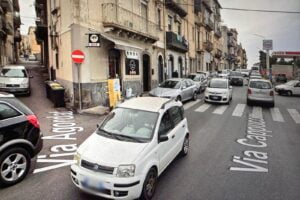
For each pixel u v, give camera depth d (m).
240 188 5.67
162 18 24.00
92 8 14.73
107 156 4.82
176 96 15.65
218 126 11.35
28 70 29.55
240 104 17.73
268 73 41.59
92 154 4.90
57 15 17.05
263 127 11.38
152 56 22.00
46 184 5.58
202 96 21.52
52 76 20.58
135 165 4.69
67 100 15.16
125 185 4.53
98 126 6.18
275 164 7.11
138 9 19.41
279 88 25.31
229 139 9.39
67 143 8.34
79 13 13.73
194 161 7.16
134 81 18.92
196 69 36.53
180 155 7.46
